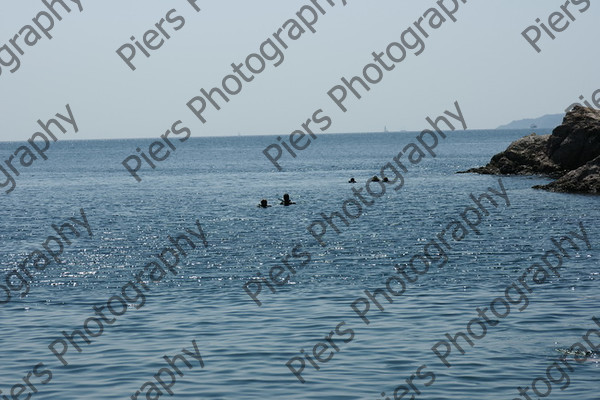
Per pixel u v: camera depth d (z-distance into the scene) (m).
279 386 21.98
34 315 31.75
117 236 58.66
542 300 32.62
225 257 46.84
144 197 99.25
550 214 65.31
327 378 22.66
